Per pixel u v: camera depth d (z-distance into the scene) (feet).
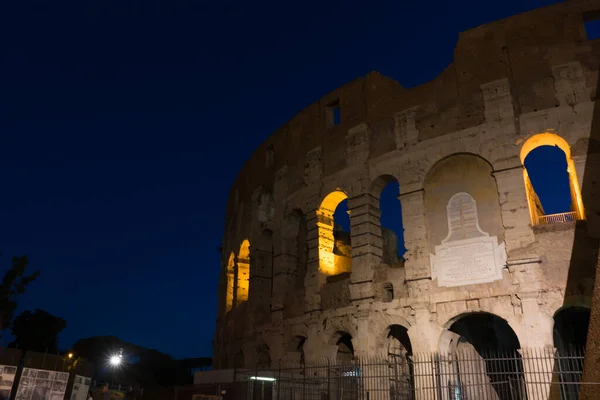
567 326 119.24
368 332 107.96
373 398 102.47
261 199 152.97
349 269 144.56
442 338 99.60
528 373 82.33
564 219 99.50
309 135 139.13
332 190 125.59
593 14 105.40
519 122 102.01
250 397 99.91
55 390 70.95
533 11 108.78
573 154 95.45
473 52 112.37
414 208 108.99
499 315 94.02
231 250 170.81
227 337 155.84
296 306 126.62
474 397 108.27
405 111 117.60
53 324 214.07
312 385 107.76
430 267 103.65
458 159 107.86
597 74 98.27
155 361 282.77
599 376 55.06
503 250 97.19
